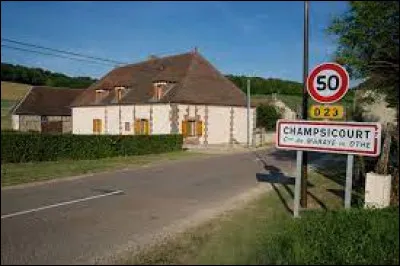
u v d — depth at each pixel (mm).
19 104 47594
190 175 14797
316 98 7438
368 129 6824
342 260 5320
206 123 32656
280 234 6254
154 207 9023
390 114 22516
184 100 31172
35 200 9758
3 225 7336
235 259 5355
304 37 9055
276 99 50031
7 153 17844
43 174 14180
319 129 7207
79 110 42344
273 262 5211
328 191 10977
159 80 32469
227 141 34219
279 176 14648
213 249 5812
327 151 7145
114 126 37250
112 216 8109
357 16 9633
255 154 25453
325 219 6855
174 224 7453
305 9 9016
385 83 9961
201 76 34406
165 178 13930
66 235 6715
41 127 47781
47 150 19234
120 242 6316
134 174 15008
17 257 5602
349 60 9930
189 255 5617
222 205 9250
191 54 35906
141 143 24062
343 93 7211
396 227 6262
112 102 37156
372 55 9844
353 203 8961
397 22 9109
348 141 6980
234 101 34844
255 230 6750
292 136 7449
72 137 20219
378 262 5293
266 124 44000
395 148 10883
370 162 11602
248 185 12383
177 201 9742
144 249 5953
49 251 5867
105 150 21719
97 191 11125
